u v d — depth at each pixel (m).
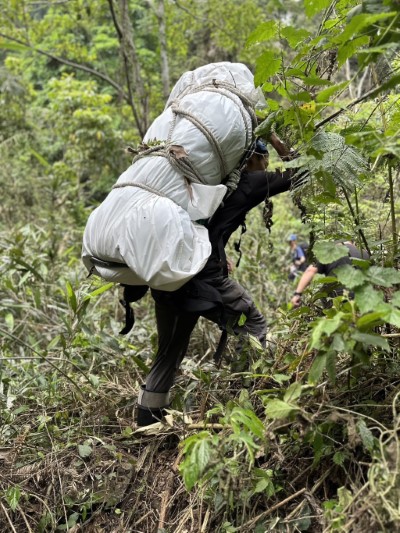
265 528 1.75
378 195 2.96
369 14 1.53
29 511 2.24
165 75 6.94
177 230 2.11
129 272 2.25
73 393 2.76
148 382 2.47
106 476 2.24
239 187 2.38
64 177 8.42
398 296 1.56
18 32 7.32
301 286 3.05
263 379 2.20
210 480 1.85
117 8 7.60
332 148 1.93
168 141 2.24
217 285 2.41
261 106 2.28
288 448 1.85
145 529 2.10
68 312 3.54
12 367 3.13
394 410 1.53
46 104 13.65
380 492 1.38
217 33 8.31
